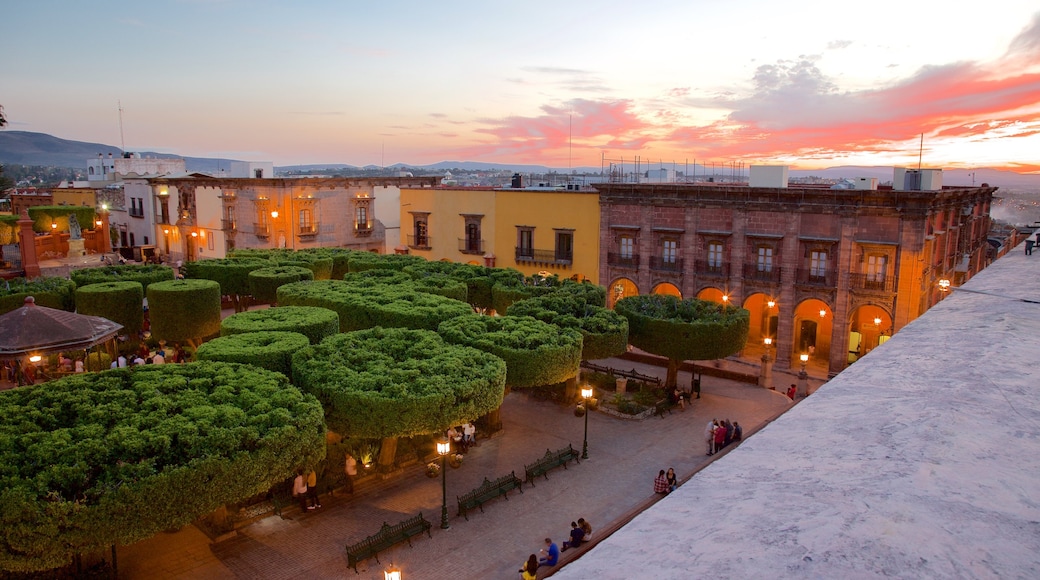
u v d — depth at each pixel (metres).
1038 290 11.04
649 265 47.38
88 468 14.03
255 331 27.06
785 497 2.93
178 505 14.70
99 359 33.88
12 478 13.11
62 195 96.31
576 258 52.47
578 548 19.67
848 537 2.44
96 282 40.53
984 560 2.27
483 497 22.73
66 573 17.33
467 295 42.12
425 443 27.16
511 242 56.53
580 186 60.84
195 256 76.75
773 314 44.56
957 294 10.70
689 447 28.12
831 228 39.81
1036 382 4.85
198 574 18.30
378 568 18.92
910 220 37.06
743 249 43.09
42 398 16.97
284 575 18.44
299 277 43.59
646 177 69.69
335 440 26.05
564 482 24.69
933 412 4.09
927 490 2.89
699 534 2.62
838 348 39.84
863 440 3.64
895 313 37.94
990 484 2.95
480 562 19.42
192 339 38.28
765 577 2.17
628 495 23.73
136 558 18.94
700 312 35.31
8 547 12.79
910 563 2.24
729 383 37.91
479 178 138.38
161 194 79.38
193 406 17.14
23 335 27.08
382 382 21.11
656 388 35.03
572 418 31.48
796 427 4.06
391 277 42.16
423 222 63.16
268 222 65.25
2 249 58.12
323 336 28.42
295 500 22.28
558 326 30.58
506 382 26.45
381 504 22.70
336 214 69.12
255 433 16.12
